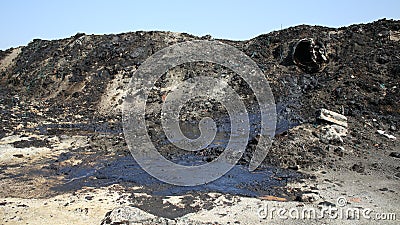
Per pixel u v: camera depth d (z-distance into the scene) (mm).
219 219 10586
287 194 12602
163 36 32906
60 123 24109
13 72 35188
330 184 13422
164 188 13211
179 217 10703
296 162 15477
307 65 27078
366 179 13898
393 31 28828
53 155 17516
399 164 15414
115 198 12273
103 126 23281
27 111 26797
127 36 33781
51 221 10562
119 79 29297
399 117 20469
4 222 10445
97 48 33188
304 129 18297
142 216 10336
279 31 32062
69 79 30969
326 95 23266
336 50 27812
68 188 13484
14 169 15594
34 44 38000
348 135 18188
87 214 11000
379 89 22922
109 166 15859
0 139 19734
